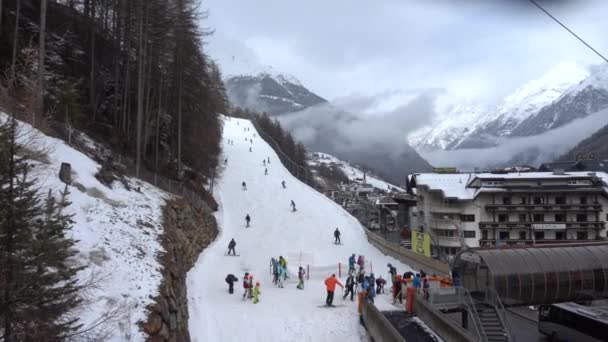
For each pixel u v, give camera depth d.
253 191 61.81
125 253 16.97
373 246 45.56
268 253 38.75
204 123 54.78
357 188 148.38
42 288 8.03
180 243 25.77
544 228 62.12
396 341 17.14
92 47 39.19
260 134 127.50
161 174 41.62
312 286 30.36
